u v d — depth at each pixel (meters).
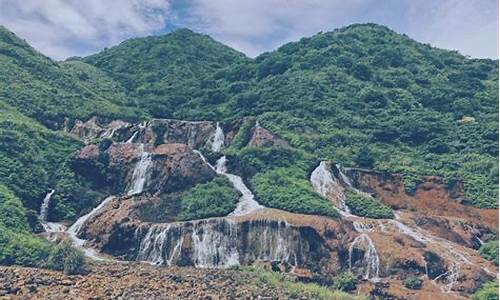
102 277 53.34
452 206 80.19
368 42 140.75
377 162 89.25
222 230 66.81
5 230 62.69
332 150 92.19
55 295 46.19
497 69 130.12
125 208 71.94
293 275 59.81
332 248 64.81
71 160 83.25
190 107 117.44
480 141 95.81
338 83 115.69
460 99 112.06
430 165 89.75
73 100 108.69
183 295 48.28
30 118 98.38
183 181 79.00
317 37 140.38
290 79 118.12
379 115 105.00
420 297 56.94
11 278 50.75
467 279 60.31
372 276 62.22
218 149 97.88
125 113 109.06
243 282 54.47
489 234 74.94
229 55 163.75
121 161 84.06
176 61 149.00
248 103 111.19
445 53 141.88
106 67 151.00
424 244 66.81
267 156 86.94
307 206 72.31
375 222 71.69
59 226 73.06
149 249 65.81
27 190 75.25
